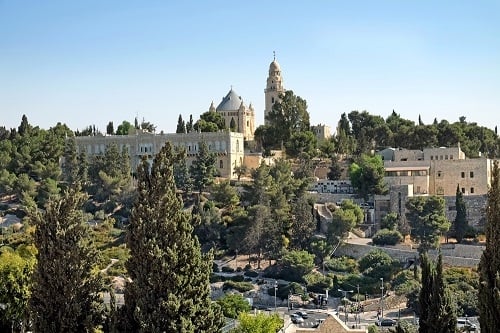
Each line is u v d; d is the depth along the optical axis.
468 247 184.00
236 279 188.12
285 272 188.38
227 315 131.88
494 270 57.59
